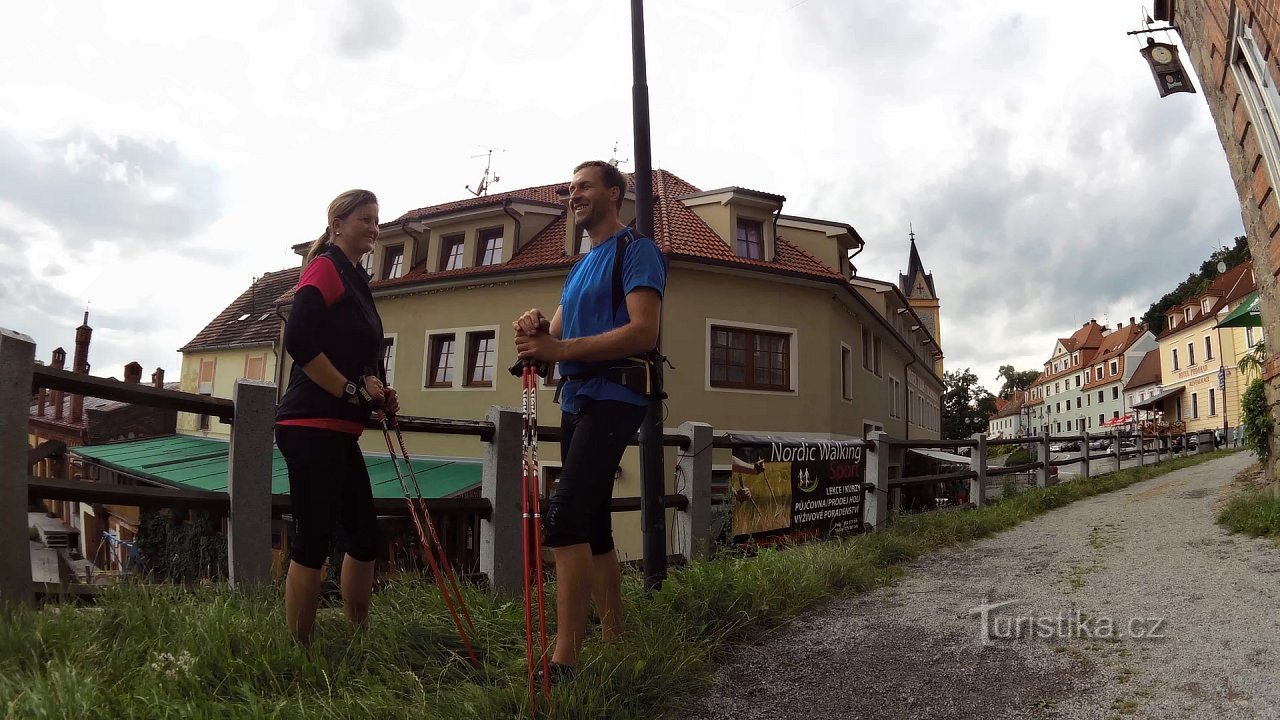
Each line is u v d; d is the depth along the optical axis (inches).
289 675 103.4
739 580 165.3
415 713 95.5
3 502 111.7
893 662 132.4
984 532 289.0
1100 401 3070.9
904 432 1254.9
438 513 160.6
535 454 104.8
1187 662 121.7
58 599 118.7
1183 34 361.1
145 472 764.0
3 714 82.1
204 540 148.2
